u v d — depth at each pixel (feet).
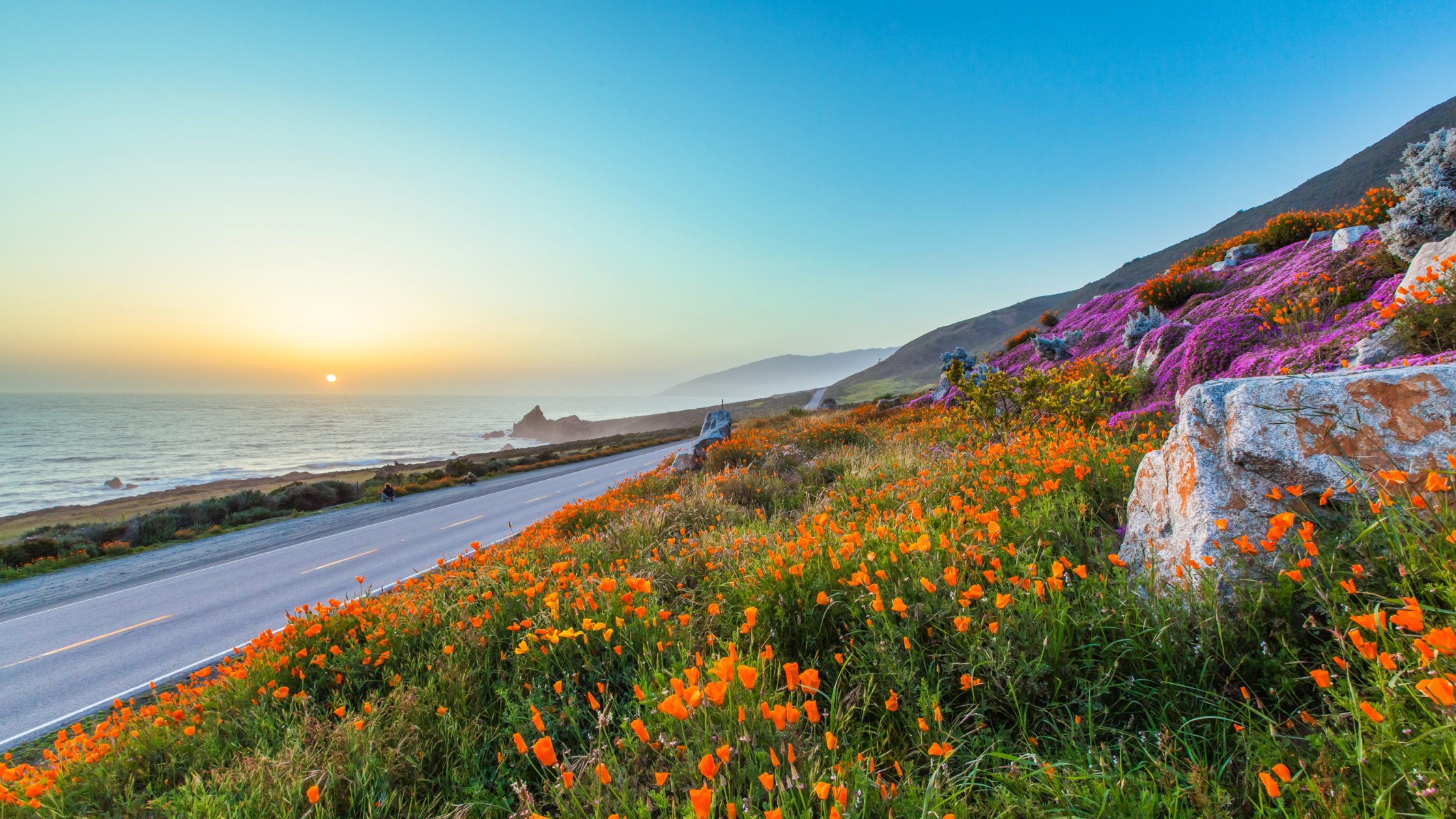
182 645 35.27
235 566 54.90
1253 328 29.60
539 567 18.44
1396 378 7.43
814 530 13.78
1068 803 5.01
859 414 81.71
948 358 75.41
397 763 8.82
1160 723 6.14
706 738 6.26
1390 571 5.98
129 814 9.75
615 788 6.14
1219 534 7.79
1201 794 4.80
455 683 10.75
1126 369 41.60
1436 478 5.61
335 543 61.72
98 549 66.64
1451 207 25.52
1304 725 5.49
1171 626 6.91
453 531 63.26
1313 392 7.88
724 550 15.29
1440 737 4.13
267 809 8.16
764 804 5.30
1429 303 17.33
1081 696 6.66
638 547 20.54
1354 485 6.94
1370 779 4.34
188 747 11.81
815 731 6.89
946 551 9.43
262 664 14.10
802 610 9.75
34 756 23.38
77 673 32.32
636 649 10.08
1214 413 8.87
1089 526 11.05
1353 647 5.32
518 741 5.75
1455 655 4.29
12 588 53.62
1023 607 7.48
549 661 10.26
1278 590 6.64
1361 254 32.37
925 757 6.46
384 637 13.98
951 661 7.38
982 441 30.30
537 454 181.57
